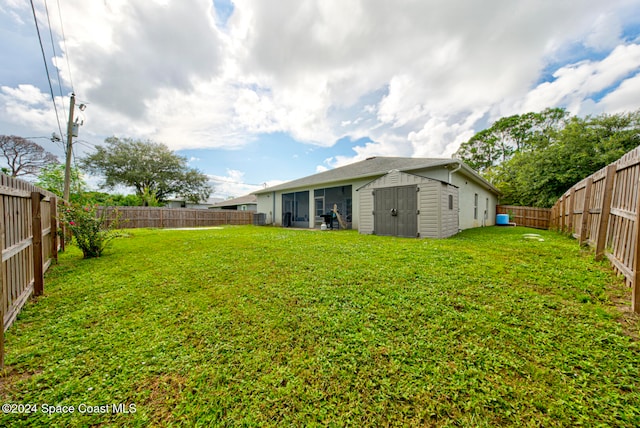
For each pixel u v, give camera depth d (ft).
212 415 4.54
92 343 6.75
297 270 12.50
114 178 76.69
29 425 4.40
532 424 4.14
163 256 17.17
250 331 7.14
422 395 4.76
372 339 6.49
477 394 4.71
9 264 8.08
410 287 9.68
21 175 61.11
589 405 4.41
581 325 6.71
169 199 92.38
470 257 13.55
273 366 5.68
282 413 4.53
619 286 9.07
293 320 7.63
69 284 11.59
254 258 15.37
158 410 4.67
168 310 8.64
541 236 22.30
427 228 22.62
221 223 56.70
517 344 6.06
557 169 34.91
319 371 5.47
